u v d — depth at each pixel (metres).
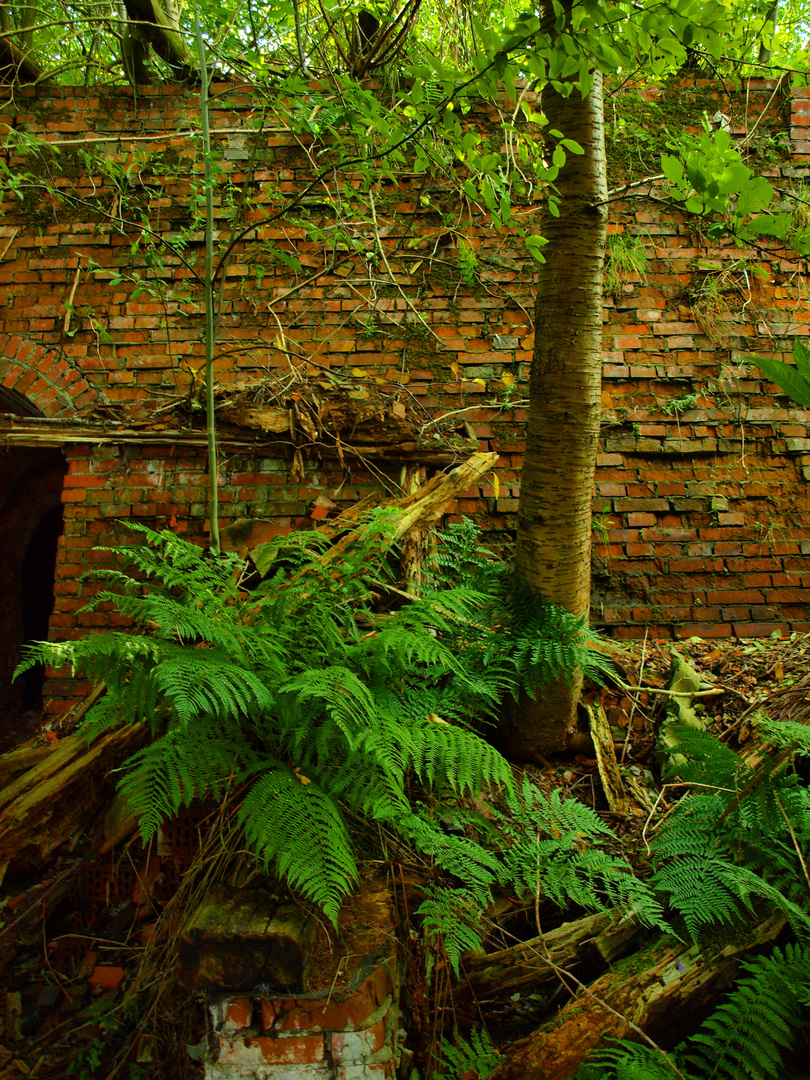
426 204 3.44
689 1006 1.60
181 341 3.47
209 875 1.71
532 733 2.45
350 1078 1.43
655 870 1.92
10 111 3.65
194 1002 1.75
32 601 4.90
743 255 3.53
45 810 2.13
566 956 1.82
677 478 3.34
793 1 4.27
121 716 1.59
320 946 1.54
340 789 1.62
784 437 3.39
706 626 3.20
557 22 1.72
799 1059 1.51
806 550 3.29
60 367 3.46
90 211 3.59
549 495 2.25
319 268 3.51
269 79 3.11
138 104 3.65
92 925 2.16
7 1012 1.94
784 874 1.73
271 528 3.05
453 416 3.37
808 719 2.34
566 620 2.24
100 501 3.17
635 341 3.44
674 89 3.61
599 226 2.20
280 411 3.14
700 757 1.93
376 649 1.88
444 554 2.62
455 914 1.65
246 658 1.65
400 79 3.57
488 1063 1.57
